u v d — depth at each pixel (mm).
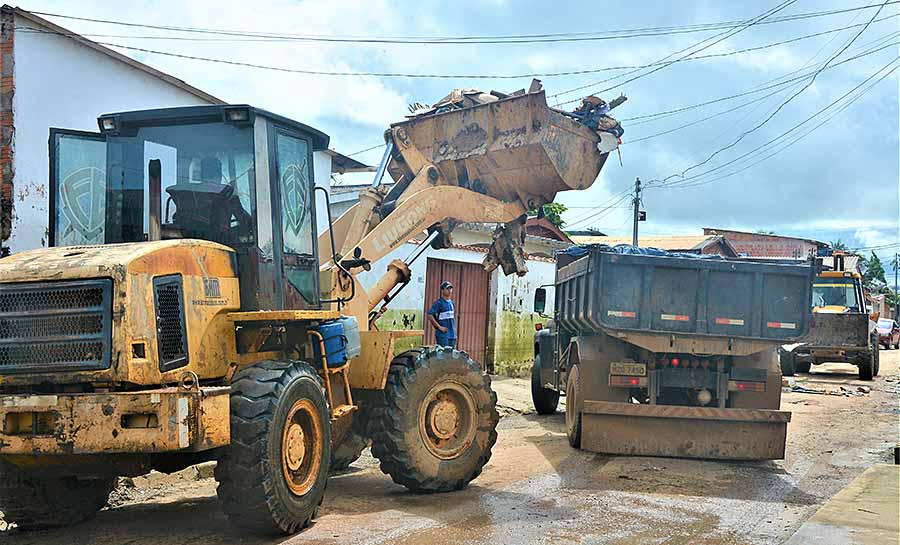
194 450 5758
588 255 10445
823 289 23812
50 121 10602
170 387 5914
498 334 19547
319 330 7449
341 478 9078
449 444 8344
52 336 5824
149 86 12219
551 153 9383
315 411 6836
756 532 6824
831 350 22688
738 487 8602
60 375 5770
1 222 9953
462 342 18500
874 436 12367
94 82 11289
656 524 7023
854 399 17656
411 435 7965
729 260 10188
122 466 6094
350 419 8039
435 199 9391
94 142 7250
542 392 14461
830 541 6020
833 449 11109
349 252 8805
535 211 10266
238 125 6879
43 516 6668
